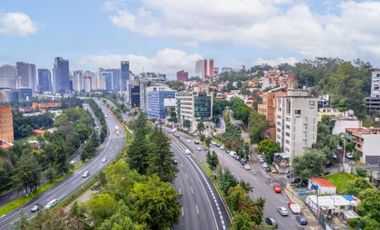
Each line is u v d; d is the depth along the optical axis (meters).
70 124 174.38
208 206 70.12
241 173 96.75
